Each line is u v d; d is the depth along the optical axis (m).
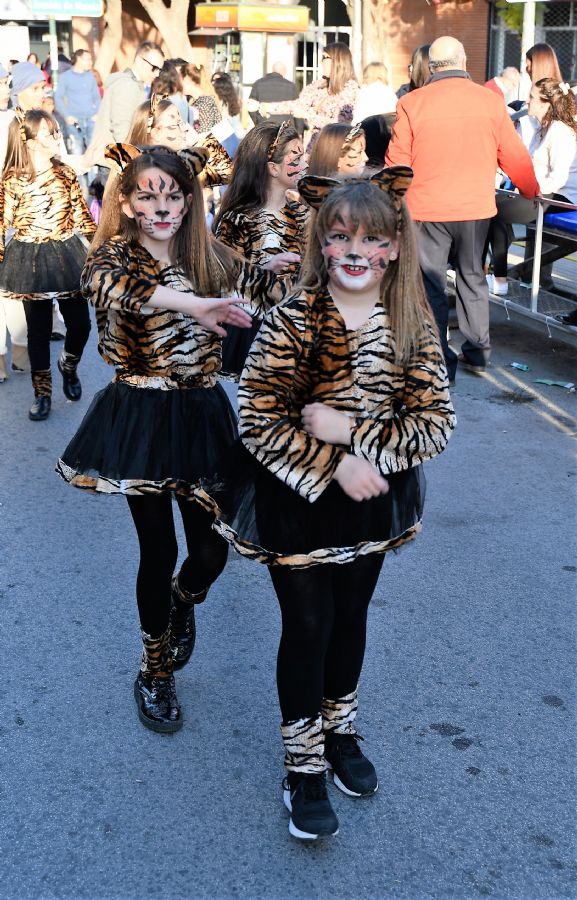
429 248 6.49
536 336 8.18
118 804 2.96
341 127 4.30
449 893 2.64
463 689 3.53
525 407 6.50
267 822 2.89
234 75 17.00
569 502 5.08
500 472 5.45
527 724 3.33
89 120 14.76
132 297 2.82
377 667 3.65
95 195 9.60
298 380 2.58
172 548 3.15
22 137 5.74
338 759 2.99
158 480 3.01
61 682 3.57
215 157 3.82
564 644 3.82
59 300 6.08
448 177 6.33
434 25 23.30
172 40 23.17
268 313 2.59
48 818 2.90
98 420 3.12
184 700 3.46
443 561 4.46
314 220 2.55
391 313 2.54
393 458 2.54
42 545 4.61
